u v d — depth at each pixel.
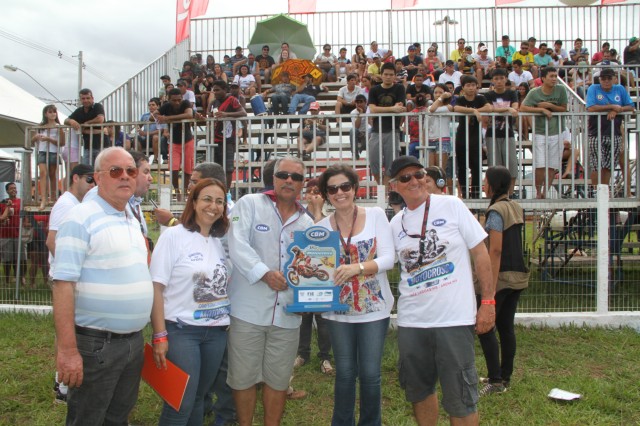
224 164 7.85
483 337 4.77
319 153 10.06
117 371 3.05
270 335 3.68
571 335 6.46
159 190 8.17
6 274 8.23
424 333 3.44
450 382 3.37
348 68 15.05
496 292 4.76
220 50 16.83
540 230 10.55
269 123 11.13
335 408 3.66
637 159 7.57
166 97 11.97
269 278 3.53
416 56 14.17
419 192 3.52
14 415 4.48
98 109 9.03
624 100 8.47
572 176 7.50
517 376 5.20
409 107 9.73
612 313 6.87
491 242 4.62
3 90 11.47
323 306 3.51
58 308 2.84
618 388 4.79
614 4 16.00
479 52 14.94
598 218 6.91
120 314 2.98
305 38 15.76
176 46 15.72
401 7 16.52
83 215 2.99
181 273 3.37
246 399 3.71
